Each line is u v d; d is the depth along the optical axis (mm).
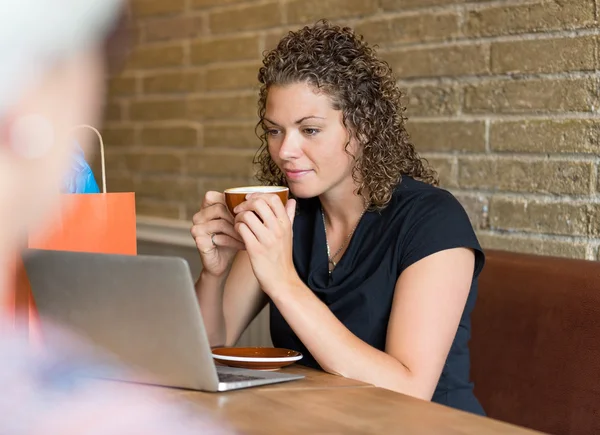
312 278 1590
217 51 2840
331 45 1504
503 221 2012
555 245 1902
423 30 2162
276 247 1280
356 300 1489
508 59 1973
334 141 1495
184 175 3029
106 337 1024
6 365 958
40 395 953
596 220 1817
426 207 1502
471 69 2055
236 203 1309
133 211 1200
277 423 870
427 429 858
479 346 1743
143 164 3213
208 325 1589
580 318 1575
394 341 1380
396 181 1556
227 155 2832
